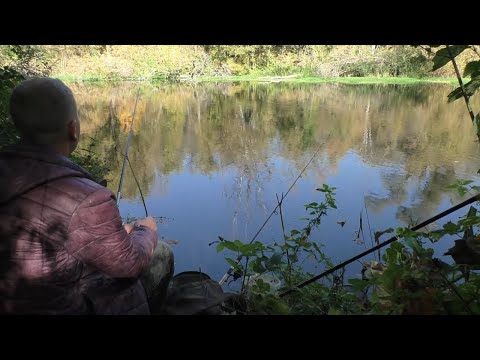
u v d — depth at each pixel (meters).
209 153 8.81
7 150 1.31
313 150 9.04
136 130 11.05
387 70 27.64
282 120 13.31
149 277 1.78
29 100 1.29
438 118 12.98
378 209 5.24
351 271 3.43
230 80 28.11
